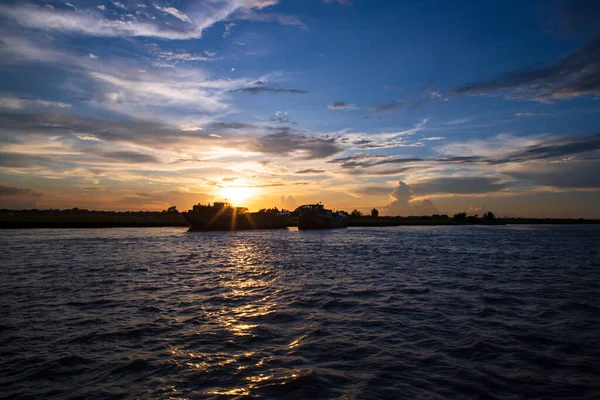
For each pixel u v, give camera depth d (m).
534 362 12.33
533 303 20.62
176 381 10.94
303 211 132.00
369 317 17.59
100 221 136.38
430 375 11.28
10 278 28.73
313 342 14.17
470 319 17.33
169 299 21.53
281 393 10.13
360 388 10.39
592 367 11.97
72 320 17.23
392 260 40.81
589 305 20.22
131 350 13.44
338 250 52.88
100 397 10.07
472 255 46.47
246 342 14.20
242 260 40.75
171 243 65.12
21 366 12.12
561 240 76.56
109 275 30.30
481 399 9.89
